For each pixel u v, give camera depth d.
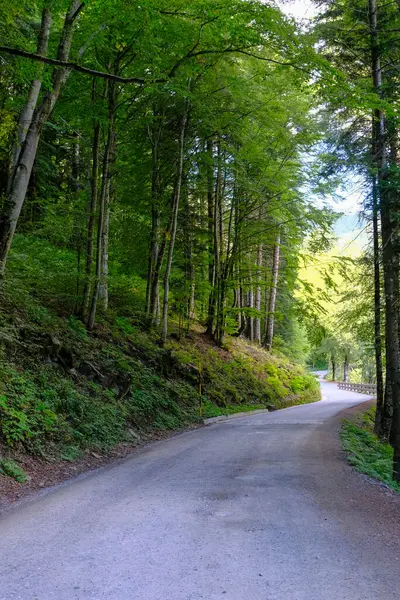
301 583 3.86
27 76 8.81
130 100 16.64
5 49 5.85
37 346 11.21
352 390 48.12
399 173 10.98
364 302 16.98
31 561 4.35
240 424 16.28
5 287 11.53
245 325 32.31
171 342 21.05
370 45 12.50
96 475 8.39
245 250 26.78
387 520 5.72
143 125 18.72
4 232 8.94
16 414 8.62
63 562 4.31
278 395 26.88
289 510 5.98
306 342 46.25
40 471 8.09
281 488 7.13
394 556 4.51
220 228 25.94
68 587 3.78
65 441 9.50
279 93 19.16
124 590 3.72
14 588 3.77
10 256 13.64
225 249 28.75
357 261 15.52
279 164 22.67
